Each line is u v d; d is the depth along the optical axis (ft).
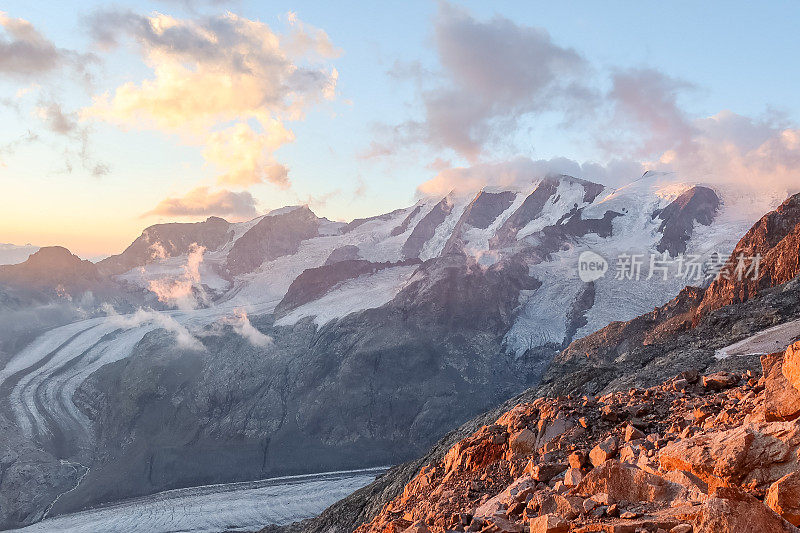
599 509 39.81
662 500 39.01
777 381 47.16
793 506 31.48
